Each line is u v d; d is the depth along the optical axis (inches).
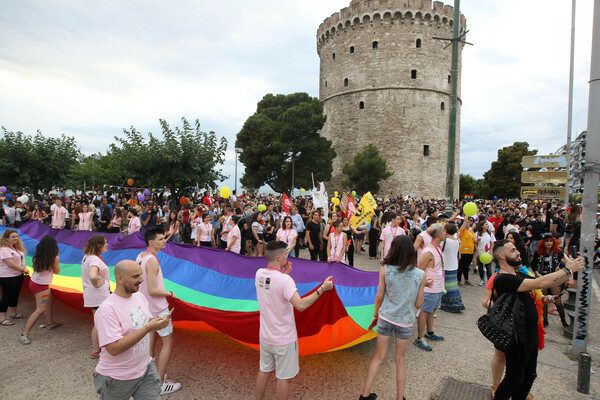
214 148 603.5
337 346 184.5
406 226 452.1
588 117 194.9
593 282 406.6
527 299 142.9
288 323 140.6
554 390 174.4
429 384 176.1
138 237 315.9
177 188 606.5
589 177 193.5
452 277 286.5
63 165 913.5
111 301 112.4
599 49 193.0
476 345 223.1
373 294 234.4
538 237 430.0
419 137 1740.9
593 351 220.1
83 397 158.6
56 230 358.6
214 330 211.3
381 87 1745.8
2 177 838.5
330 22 1895.9
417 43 1736.0
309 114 1561.3
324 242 398.9
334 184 1893.5
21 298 301.0
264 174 1574.8
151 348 170.2
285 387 139.4
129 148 578.9
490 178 2385.6
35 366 185.2
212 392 163.0
